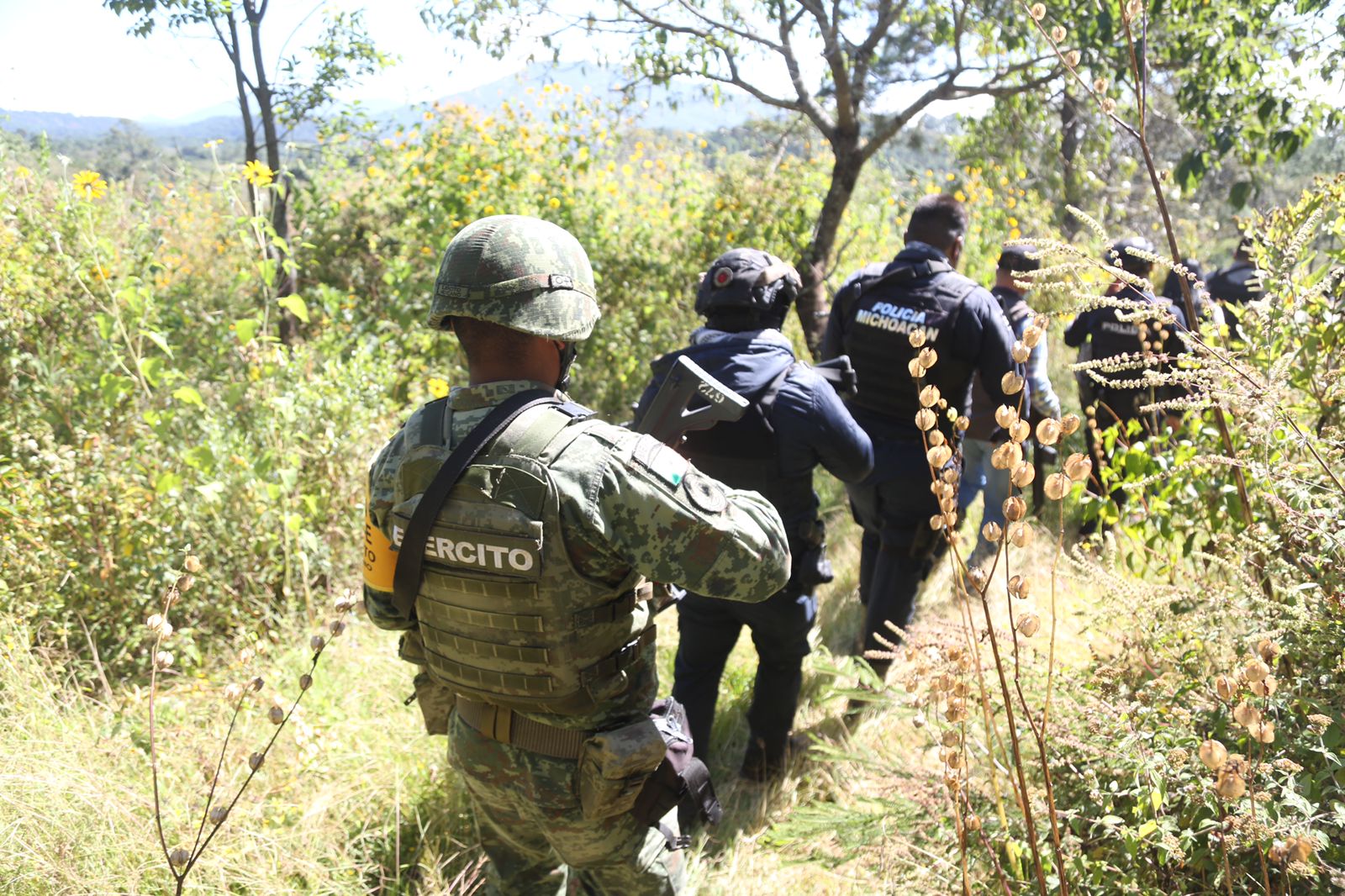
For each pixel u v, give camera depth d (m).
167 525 3.33
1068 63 1.84
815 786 2.95
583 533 1.56
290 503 3.64
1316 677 1.82
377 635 3.38
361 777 2.64
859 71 6.43
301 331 5.94
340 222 6.88
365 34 5.80
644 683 1.80
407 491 1.68
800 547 2.75
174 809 2.30
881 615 3.32
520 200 6.62
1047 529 4.56
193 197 6.76
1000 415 1.25
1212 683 1.92
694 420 2.00
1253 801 1.36
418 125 7.02
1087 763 1.97
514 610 1.59
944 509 1.42
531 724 1.74
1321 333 2.10
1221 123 5.01
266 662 3.12
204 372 4.57
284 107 5.83
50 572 3.06
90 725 2.62
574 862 1.85
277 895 2.19
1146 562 2.54
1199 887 1.85
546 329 1.66
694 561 1.57
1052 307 4.30
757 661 3.67
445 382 4.22
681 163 7.73
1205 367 1.89
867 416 3.35
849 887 2.42
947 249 3.39
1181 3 4.98
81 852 2.11
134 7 4.63
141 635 3.07
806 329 6.97
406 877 2.42
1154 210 10.07
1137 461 2.57
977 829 1.74
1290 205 2.21
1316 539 1.99
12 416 3.59
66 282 3.98
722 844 2.73
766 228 7.05
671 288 7.03
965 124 8.17
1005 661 2.29
